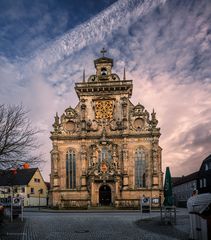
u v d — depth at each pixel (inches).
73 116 3494.1
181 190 4736.7
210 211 771.4
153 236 992.2
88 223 1457.9
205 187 3380.9
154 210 2770.7
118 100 3523.6
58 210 2967.5
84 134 3415.4
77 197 3307.1
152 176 3277.6
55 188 3314.5
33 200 4325.8
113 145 3383.4
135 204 3176.7
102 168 3302.2
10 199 1813.5
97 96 3550.7
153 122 3376.0
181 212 2534.5
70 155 3420.3
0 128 1353.3
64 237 995.9
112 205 3213.6
